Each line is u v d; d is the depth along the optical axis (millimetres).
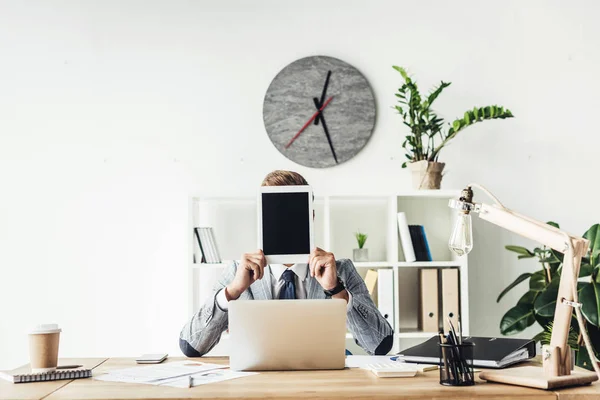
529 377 1533
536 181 3535
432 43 3541
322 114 3486
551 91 3572
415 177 3270
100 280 3416
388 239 3354
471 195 1693
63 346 3391
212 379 1633
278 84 3484
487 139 3529
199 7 3506
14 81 3449
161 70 3482
